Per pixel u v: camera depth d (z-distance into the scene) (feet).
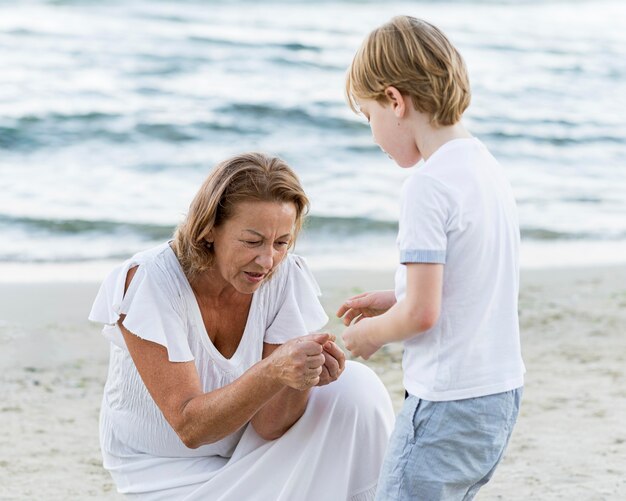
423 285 8.61
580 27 84.53
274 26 71.51
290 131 46.03
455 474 8.88
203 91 51.80
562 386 16.80
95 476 13.48
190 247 9.24
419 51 9.04
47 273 25.59
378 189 36.76
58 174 37.40
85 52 57.88
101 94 49.49
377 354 18.86
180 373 9.43
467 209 8.77
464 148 9.04
